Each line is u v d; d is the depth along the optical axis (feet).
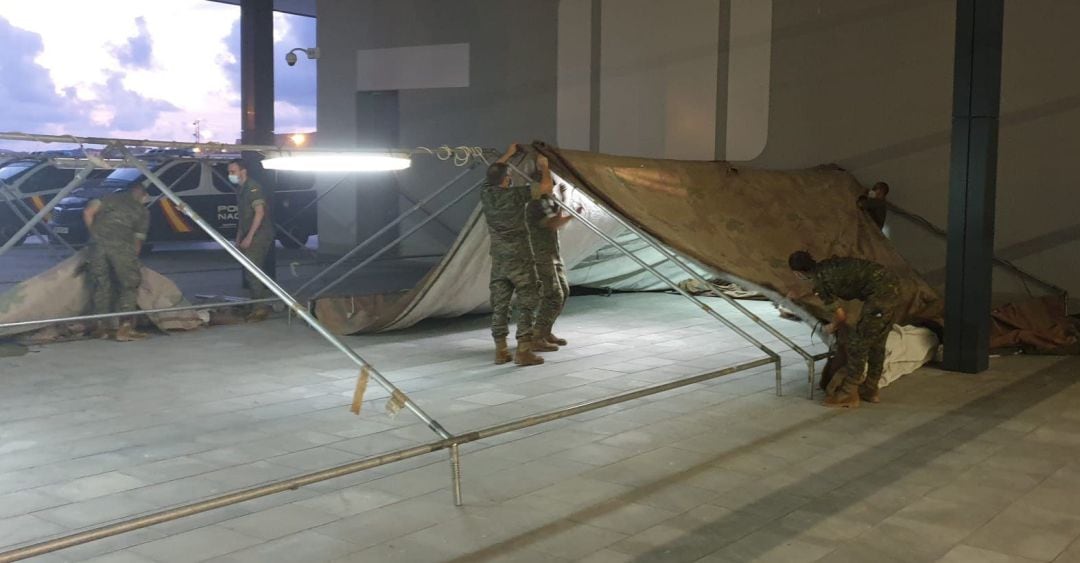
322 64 54.24
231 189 54.70
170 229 52.70
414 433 17.79
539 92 46.01
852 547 12.12
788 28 37.93
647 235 22.27
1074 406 19.86
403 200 51.06
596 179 22.82
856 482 14.80
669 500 13.97
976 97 22.61
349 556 11.91
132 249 27.94
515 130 47.06
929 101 34.60
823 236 28.45
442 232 49.65
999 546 12.14
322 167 20.62
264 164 20.16
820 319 21.67
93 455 16.43
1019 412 19.36
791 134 38.24
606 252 33.37
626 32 42.91
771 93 38.65
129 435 17.71
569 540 12.41
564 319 31.96
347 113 53.31
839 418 18.85
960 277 23.26
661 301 36.32
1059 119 31.53
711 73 40.37
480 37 47.73
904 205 35.47
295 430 18.07
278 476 15.24
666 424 18.39
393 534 12.66
